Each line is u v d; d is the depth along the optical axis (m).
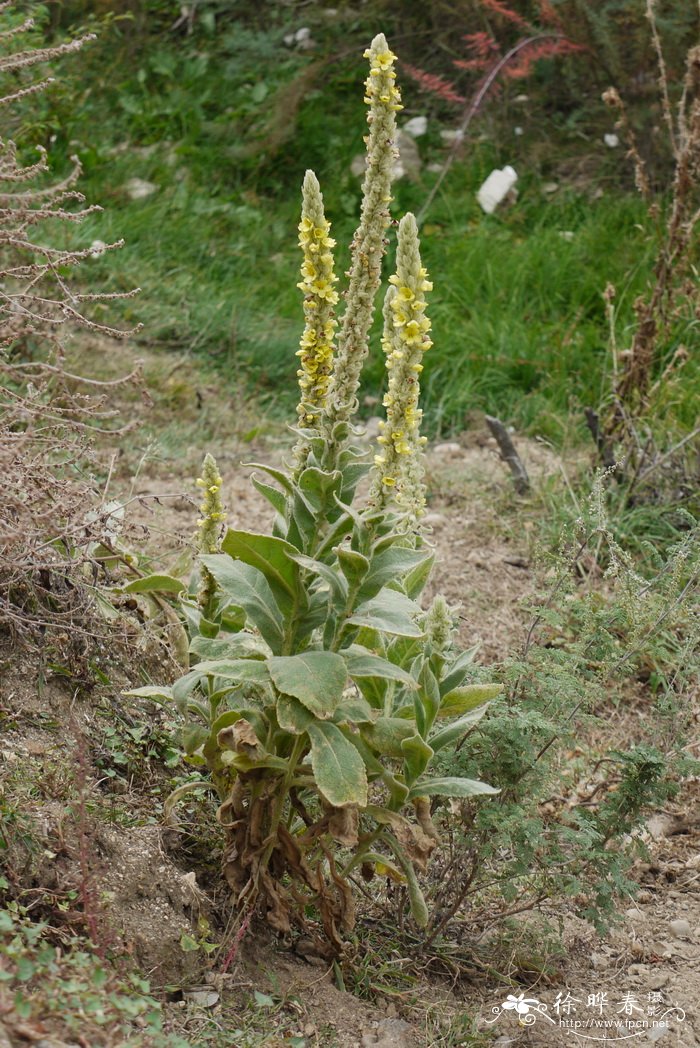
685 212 6.30
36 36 6.84
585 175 9.16
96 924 2.73
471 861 3.39
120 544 4.43
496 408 7.03
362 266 2.64
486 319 7.57
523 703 3.38
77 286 7.46
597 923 3.19
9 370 3.41
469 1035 3.00
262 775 2.95
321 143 9.48
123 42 10.54
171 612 3.49
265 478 6.15
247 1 10.91
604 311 7.60
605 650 3.61
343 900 3.06
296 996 2.96
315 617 2.86
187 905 3.04
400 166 9.13
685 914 3.77
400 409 2.66
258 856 3.02
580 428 6.67
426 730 2.95
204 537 3.13
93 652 3.70
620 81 8.91
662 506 5.70
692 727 4.25
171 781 3.53
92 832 3.02
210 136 9.63
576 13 8.85
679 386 6.43
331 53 10.30
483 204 8.80
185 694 2.94
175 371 7.04
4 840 2.83
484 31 9.79
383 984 3.15
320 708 2.61
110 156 9.19
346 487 2.79
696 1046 3.14
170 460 6.09
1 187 4.22
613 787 4.10
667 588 4.03
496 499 6.11
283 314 7.95
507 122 9.52
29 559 3.23
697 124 6.19
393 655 3.20
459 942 3.41
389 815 2.92
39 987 2.46
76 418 4.70
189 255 8.35
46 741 3.35
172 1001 2.83
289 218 8.91
